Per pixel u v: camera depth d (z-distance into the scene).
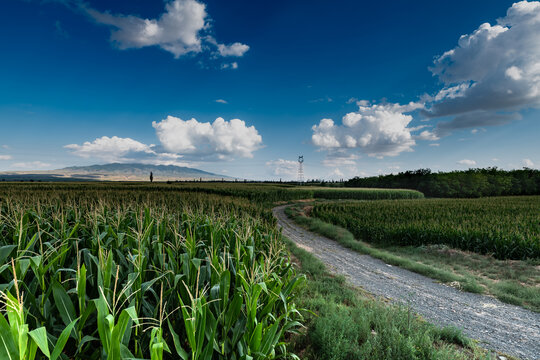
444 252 14.34
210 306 3.18
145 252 4.30
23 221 5.47
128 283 2.68
